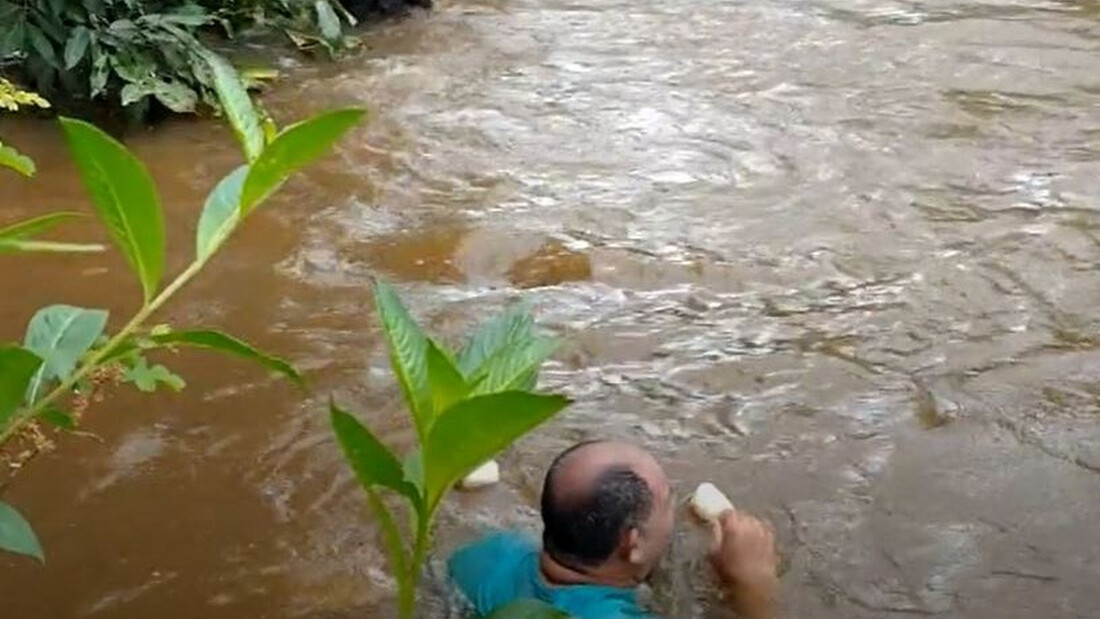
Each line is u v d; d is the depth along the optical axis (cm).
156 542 315
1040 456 342
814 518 321
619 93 592
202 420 358
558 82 606
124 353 180
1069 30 658
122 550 313
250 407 364
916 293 423
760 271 438
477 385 173
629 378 378
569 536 271
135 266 168
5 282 434
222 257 448
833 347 394
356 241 461
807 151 529
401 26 680
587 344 395
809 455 344
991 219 471
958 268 438
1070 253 446
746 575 294
